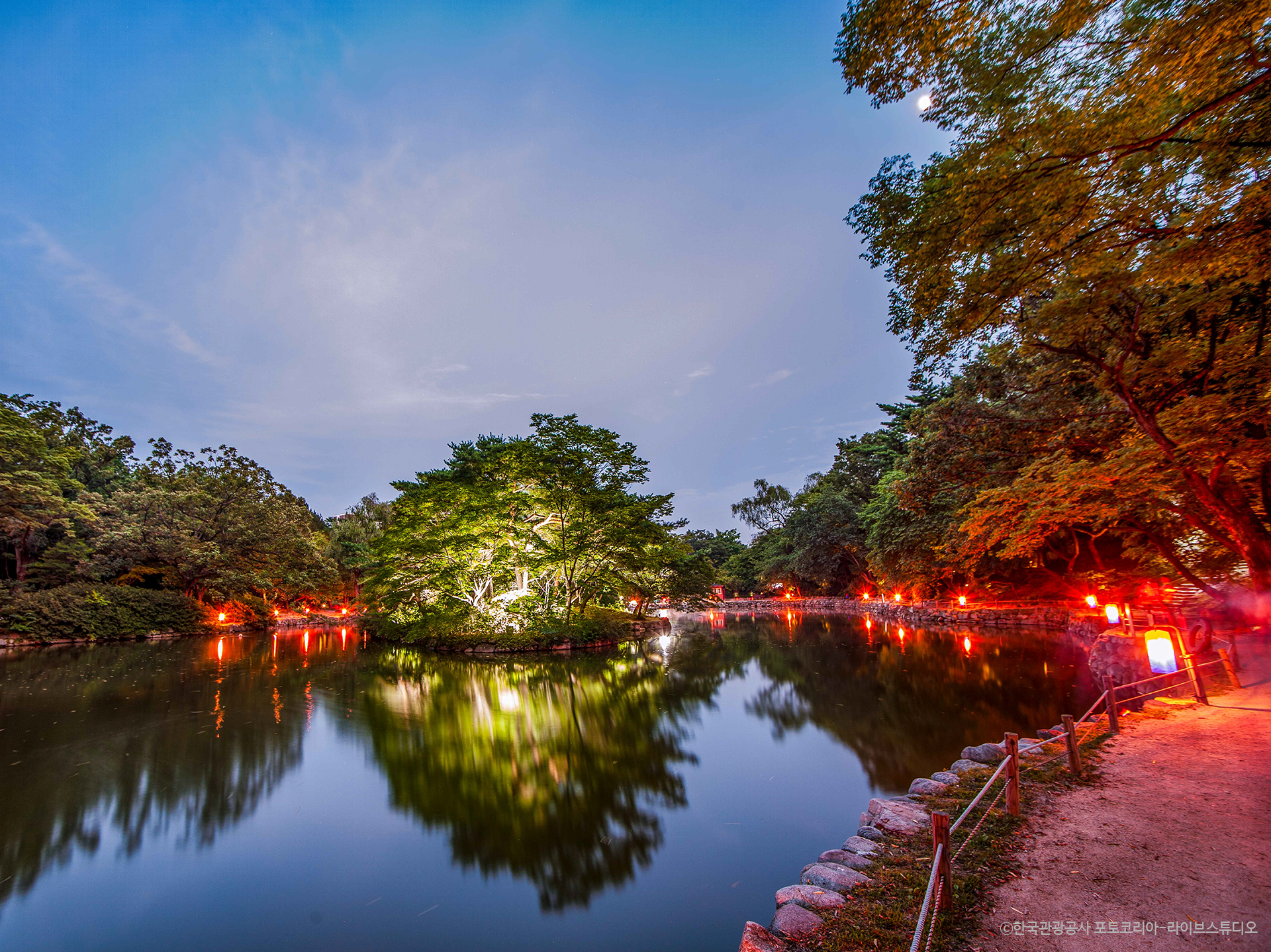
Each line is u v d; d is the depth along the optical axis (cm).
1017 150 550
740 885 665
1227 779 668
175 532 3925
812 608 5875
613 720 1448
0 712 1534
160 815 882
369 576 3497
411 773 1068
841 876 503
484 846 783
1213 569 1877
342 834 823
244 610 4569
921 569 3309
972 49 544
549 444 2897
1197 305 946
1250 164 569
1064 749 827
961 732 1162
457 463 3609
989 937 399
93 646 3189
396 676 2133
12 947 568
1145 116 502
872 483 4569
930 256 647
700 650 2831
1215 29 436
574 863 731
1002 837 553
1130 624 1385
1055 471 1382
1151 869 479
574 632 2900
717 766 1073
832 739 1191
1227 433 919
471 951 553
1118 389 1037
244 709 1562
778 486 7225
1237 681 1088
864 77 611
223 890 677
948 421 2012
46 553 3381
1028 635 2619
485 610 3030
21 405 3678
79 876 710
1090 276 750
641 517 3058
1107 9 486
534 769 1081
